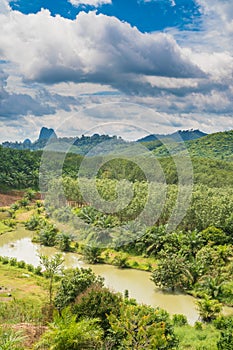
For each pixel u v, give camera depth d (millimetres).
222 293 29672
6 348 13453
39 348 14742
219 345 18312
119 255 39406
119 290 32562
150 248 39500
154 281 33125
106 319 16578
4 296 27031
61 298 20078
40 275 34969
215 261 33594
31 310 22391
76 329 13805
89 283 20422
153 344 14086
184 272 32812
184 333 21922
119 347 14484
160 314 18188
